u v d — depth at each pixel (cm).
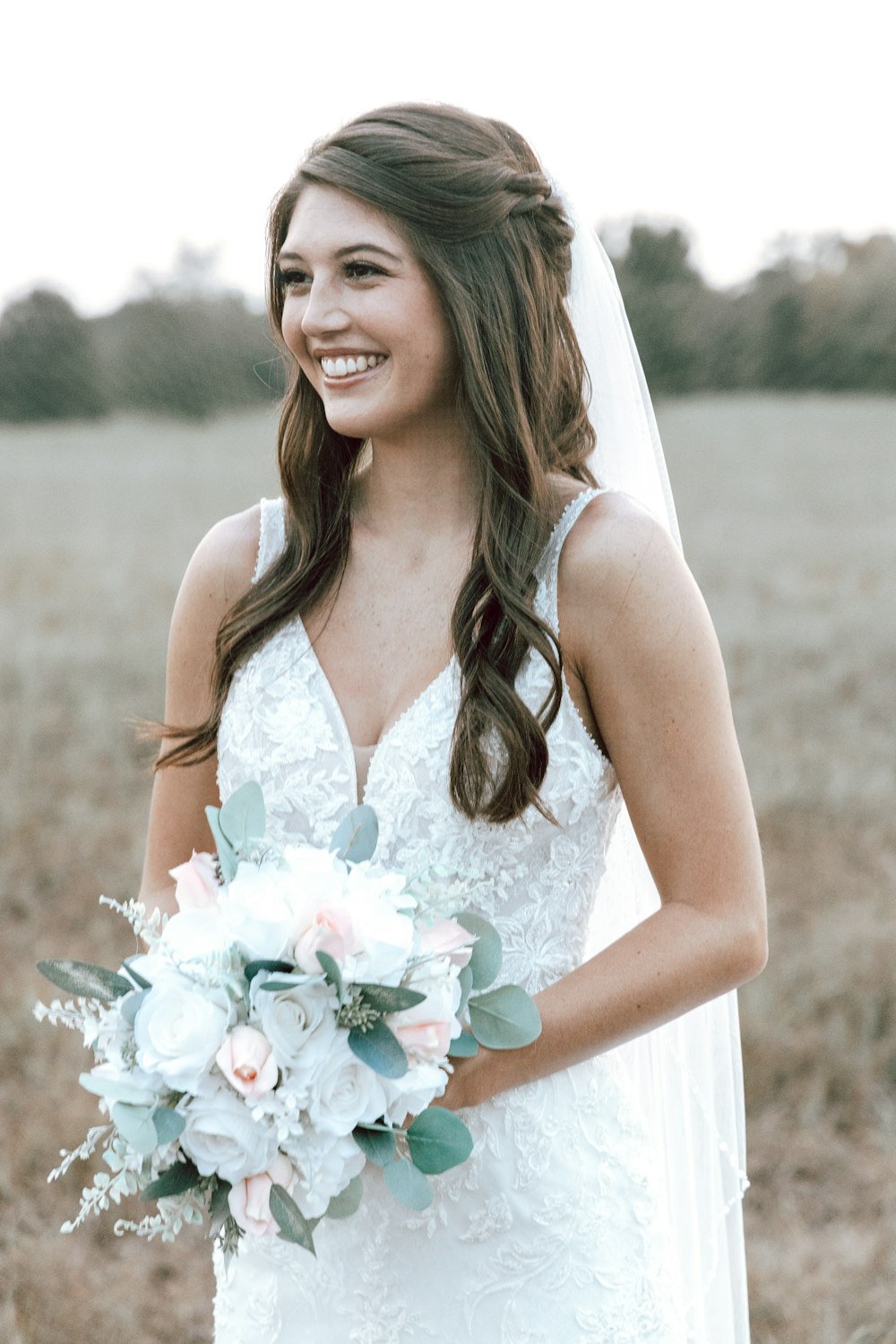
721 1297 230
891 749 770
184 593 222
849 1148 420
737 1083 231
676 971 190
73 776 733
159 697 895
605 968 191
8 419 3172
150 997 164
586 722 198
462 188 192
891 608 1141
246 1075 158
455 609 196
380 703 203
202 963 165
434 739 194
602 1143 196
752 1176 408
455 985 172
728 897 194
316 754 199
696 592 196
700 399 3288
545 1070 189
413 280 193
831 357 3291
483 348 195
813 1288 355
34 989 486
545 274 204
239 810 180
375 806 195
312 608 211
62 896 584
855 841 645
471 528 206
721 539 1563
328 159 192
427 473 208
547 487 200
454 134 195
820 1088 439
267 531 217
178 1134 161
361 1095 164
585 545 194
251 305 3316
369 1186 191
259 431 3045
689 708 192
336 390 199
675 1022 229
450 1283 189
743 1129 232
